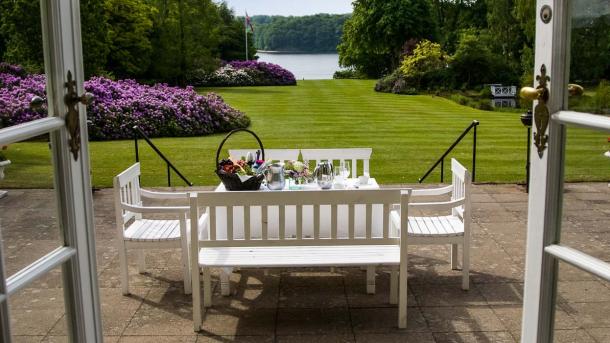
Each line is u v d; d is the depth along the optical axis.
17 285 1.65
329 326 3.33
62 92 1.86
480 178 8.13
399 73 29.17
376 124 14.83
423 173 8.73
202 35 29.92
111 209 5.89
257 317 3.46
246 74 31.00
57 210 1.89
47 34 1.81
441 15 45.38
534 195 1.91
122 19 26.11
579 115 1.70
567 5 1.73
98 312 2.13
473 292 3.79
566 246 1.83
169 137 12.56
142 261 4.16
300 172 4.26
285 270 4.22
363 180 4.32
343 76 49.00
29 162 1.75
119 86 13.35
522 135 12.80
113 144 11.45
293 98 22.72
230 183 3.89
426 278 4.05
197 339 3.20
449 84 29.17
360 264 3.17
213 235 3.22
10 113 1.68
